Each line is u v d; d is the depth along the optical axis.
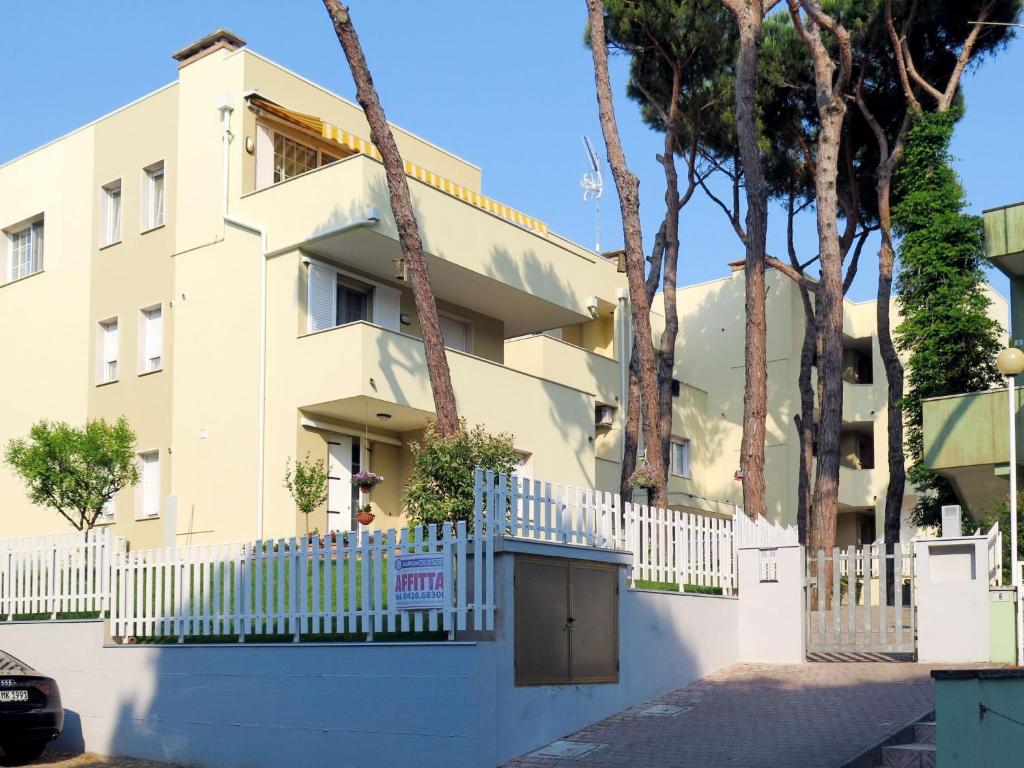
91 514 26.45
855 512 41.12
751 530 18.81
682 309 41.75
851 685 15.29
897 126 30.97
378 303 25.69
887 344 30.00
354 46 20.27
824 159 26.58
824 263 26.55
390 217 23.48
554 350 31.67
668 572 16.67
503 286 26.75
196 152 25.83
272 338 24.00
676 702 15.41
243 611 15.43
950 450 24.48
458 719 13.16
